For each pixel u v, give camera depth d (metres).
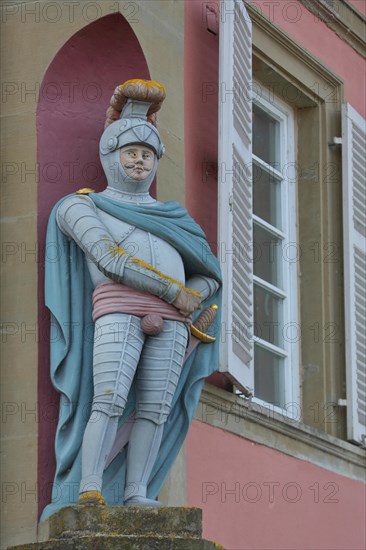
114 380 13.01
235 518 14.69
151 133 13.58
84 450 12.92
